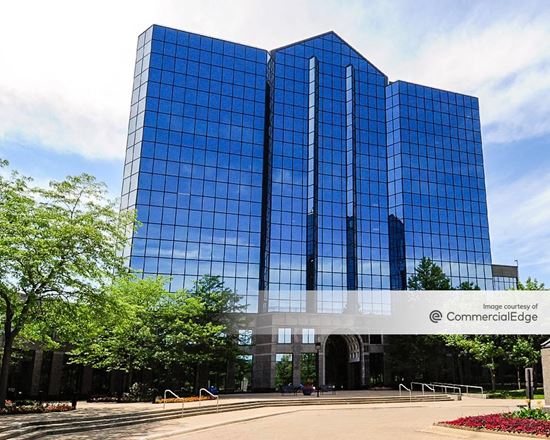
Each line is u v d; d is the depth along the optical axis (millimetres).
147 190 58031
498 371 66438
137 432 20812
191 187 60000
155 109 60688
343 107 73312
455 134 78875
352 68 74750
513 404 36406
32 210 24844
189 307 39125
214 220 60094
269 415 28875
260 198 63031
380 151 75000
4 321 27047
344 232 68250
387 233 71750
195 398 35656
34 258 23250
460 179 77250
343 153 71375
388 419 26625
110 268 26938
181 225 58500
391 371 61375
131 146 60875
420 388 59438
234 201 61625
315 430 21812
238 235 60688
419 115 76938
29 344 39031
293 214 66375
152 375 43750
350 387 60562
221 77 65062
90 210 27109
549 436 16797
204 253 58688
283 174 67250
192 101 62688
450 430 19859
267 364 54375
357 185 71625
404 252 70250
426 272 61719
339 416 28656
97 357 37906
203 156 61531
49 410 25609
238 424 24453
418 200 73375
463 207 76250
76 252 25266
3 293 23594
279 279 63438
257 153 64438
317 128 70438
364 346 60812
